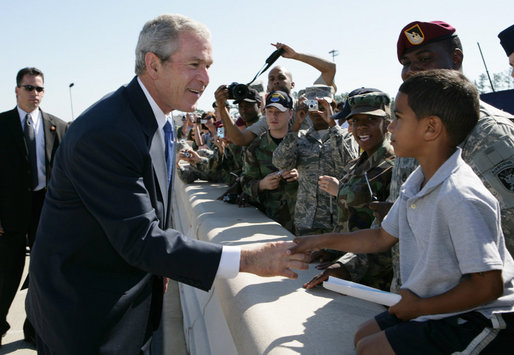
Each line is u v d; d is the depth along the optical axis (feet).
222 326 7.82
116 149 5.05
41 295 5.51
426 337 3.75
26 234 12.55
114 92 5.79
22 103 12.85
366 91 8.07
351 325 4.97
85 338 5.32
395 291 5.81
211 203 13.98
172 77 5.57
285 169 10.94
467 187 3.69
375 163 7.70
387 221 5.02
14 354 11.59
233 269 5.34
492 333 3.61
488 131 4.94
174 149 6.59
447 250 3.78
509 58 6.60
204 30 5.66
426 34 6.56
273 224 10.45
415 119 4.13
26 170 12.53
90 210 5.14
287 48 14.12
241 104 15.20
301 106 11.07
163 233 5.21
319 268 7.07
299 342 4.53
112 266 5.54
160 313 6.66
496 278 3.50
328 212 10.39
